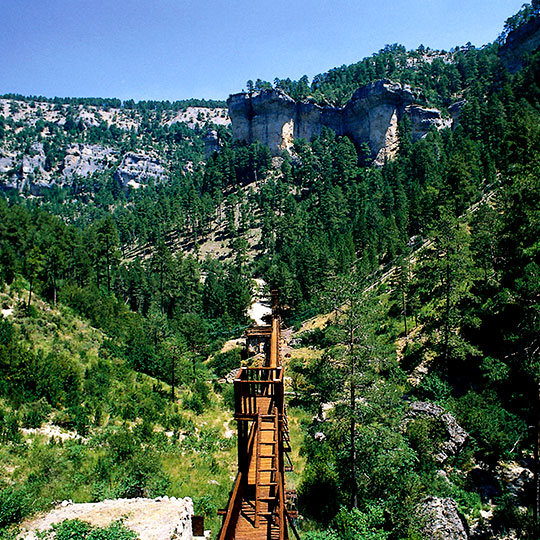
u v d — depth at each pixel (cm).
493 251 4272
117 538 1500
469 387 3341
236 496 994
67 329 4644
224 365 5519
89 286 7425
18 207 11269
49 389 3052
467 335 3747
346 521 2020
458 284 3559
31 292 5312
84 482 2153
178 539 1644
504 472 2623
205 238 15788
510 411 2961
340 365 2439
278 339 3269
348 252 8331
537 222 3469
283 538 928
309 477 2441
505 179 5506
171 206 18162
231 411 4088
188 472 2586
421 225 8394
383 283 6303
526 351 3030
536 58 13338
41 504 1803
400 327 4534
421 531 2031
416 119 19000
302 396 3853
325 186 14962
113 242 9344
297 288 7894
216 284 9638
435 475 2508
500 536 2192
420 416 2819
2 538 1533
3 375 3016
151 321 5503
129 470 2266
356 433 2344
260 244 13925
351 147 18725
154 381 4275
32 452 2300
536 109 10462
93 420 3005
